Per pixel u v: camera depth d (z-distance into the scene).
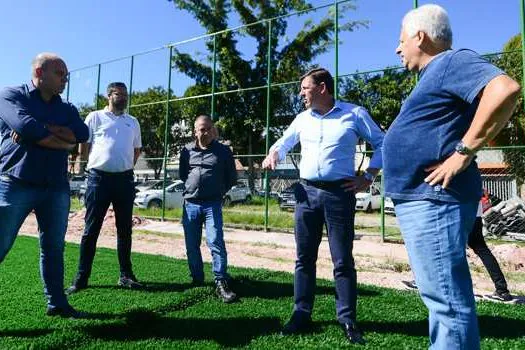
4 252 2.86
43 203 2.96
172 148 19.05
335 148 2.81
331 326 2.97
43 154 2.86
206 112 18.39
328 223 2.86
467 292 1.72
